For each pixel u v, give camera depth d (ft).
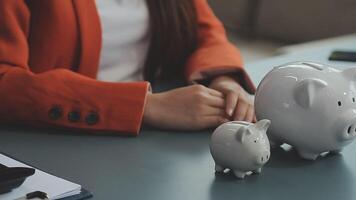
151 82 4.11
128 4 4.00
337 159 2.68
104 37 3.88
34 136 2.89
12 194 2.09
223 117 3.06
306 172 2.52
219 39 4.28
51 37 3.51
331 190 2.36
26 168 2.18
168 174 2.45
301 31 7.74
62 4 3.50
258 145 2.38
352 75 2.59
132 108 2.93
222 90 3.37
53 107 2.96
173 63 4.20
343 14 7.41
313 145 2.58
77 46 3.61
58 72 3.06
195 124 2.99
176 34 4.10
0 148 2.71
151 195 2.24
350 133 2.56
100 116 2.92
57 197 2.10
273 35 8.00
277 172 2.50
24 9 3.40
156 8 4.07
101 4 3.86
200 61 3.93
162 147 2.77
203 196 2.25
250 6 8.16
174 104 3.02
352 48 5.08
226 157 2.39
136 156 2.65
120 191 2.27
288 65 2.67
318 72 2.57
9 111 3.01
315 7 7.61
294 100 2.56
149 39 4.14
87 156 2.63
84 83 3.00
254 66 4.32
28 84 3.01
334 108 2.52
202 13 4.46
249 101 3.21
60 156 2.63
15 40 3.31
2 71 3.12
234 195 2.27
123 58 4.04
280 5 7.89
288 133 2.59
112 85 3.00
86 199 2.19
